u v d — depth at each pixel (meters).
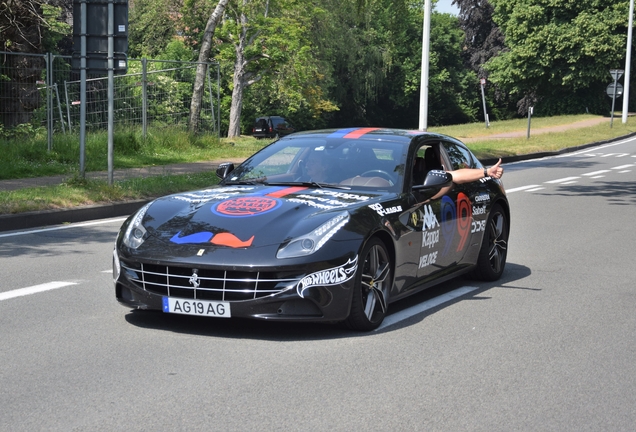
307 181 6.87
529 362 5.39
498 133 40.81
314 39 50.91
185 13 45.59
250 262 5.52
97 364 5.14
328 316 5.70
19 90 21.80
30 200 12.34
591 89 69.44
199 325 6.12
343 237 5.79
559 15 67.31
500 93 81.25
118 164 19.09
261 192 6.49
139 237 5.93
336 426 4.12
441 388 4.79
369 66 67.00
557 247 10.45
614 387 4.90
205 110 25.38
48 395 4.55
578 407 4.52
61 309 6.64
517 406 4.51
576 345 5.85
